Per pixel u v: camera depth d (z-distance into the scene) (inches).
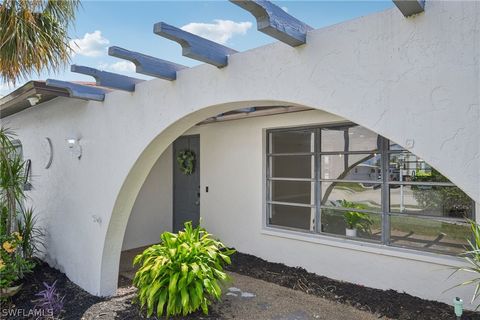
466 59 75.0
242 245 237.0
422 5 79.7
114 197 167.2
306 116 198.5
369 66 89.4
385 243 171.5
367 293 165.0
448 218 153.1
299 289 174.6
